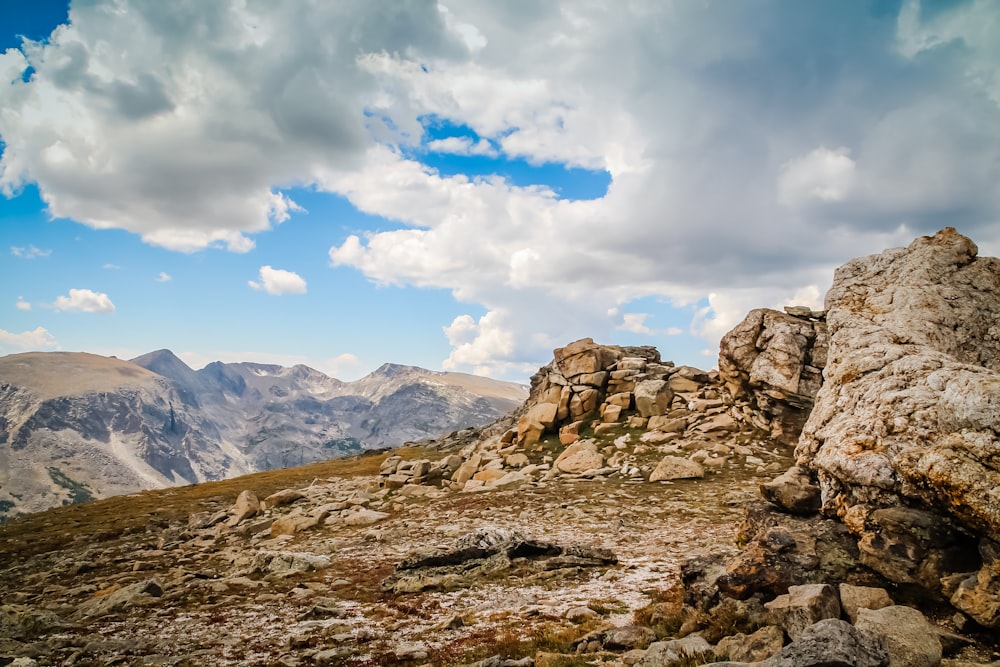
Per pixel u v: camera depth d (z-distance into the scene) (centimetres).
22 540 5062
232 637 1959
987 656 1115
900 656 1063
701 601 1536
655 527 3219
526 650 1548
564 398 6594
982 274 3052
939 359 1902
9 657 1803
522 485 5028
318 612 2164
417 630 1900
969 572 1319
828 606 1286
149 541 4644
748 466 4584
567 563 2522
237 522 5062
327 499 5578
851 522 1634
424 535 3600
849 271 3516
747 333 5503
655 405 6059
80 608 2494
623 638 1470
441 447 9650
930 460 1378
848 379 2205
